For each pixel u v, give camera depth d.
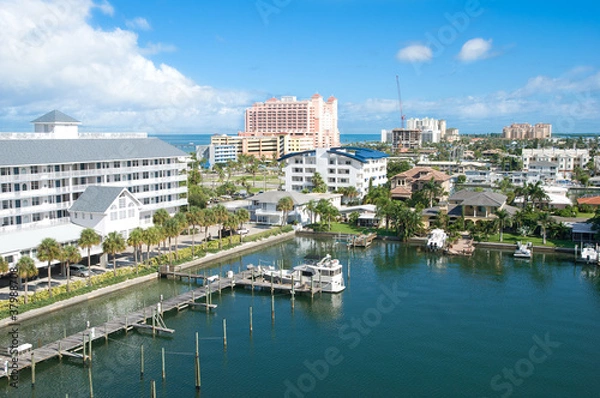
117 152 125.12
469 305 86.88
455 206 146.75
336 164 189.75
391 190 194.25
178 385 61.44
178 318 81.19
